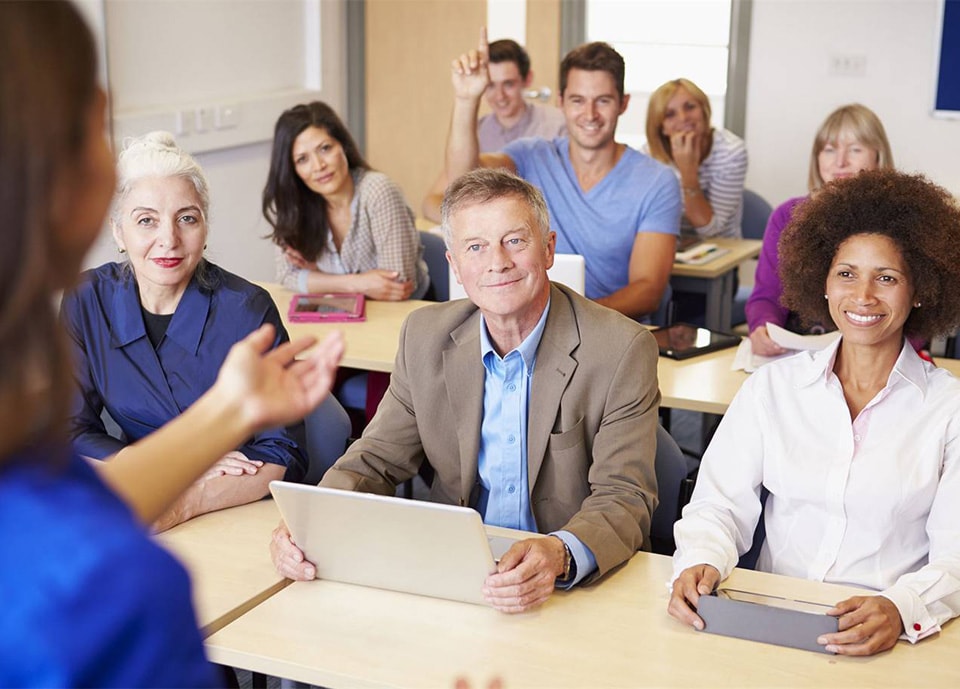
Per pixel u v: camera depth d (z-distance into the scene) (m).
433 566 1.72
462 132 3.98
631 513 1.93
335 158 3.66
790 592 1.78
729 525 1.96
